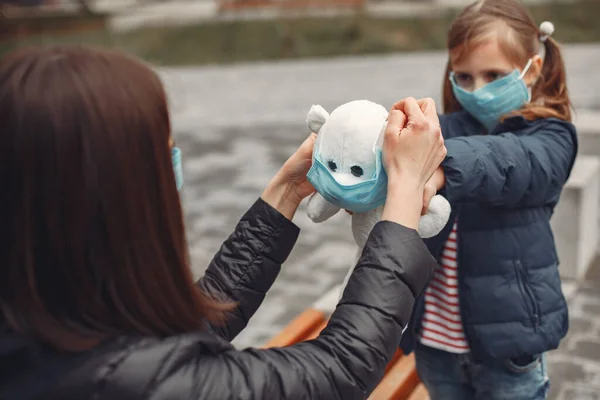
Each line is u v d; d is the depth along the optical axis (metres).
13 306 1.00
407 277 1.16
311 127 1.56
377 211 1.57
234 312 1.54
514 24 2.06
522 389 2.08
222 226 5.48
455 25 2.14
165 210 1.05
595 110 8.89
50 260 0.99
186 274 1.09
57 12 16.58
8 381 1.00
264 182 6.67
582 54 13.40
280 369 1.08
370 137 1.45
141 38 16.12
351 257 4.82
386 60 14.14
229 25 16.70
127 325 1.03
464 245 2.03
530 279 2.02
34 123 0.96
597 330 3.68
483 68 2.07
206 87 12.06
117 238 1.00
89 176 0.97
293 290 4.34
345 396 1.10
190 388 1.01
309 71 13.31
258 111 9.97
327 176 1.46
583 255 4.29
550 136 1.96
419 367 2.23
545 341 2.01
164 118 1.05
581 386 3.19
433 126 1.25
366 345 1.11
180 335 1.05
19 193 0.97
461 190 1.71
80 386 0.98
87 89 0.98
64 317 1.01
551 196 1.97
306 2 17.48
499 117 2.11
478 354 2.03
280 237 1.59
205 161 7.52
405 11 17.47
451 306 2.08
